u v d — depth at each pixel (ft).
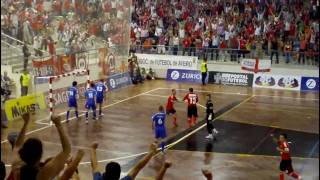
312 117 83.20
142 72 123.65
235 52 120.67
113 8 109.81
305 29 119.75
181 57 123.44
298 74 115.75
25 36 85.56
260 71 117.80
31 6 87.86
